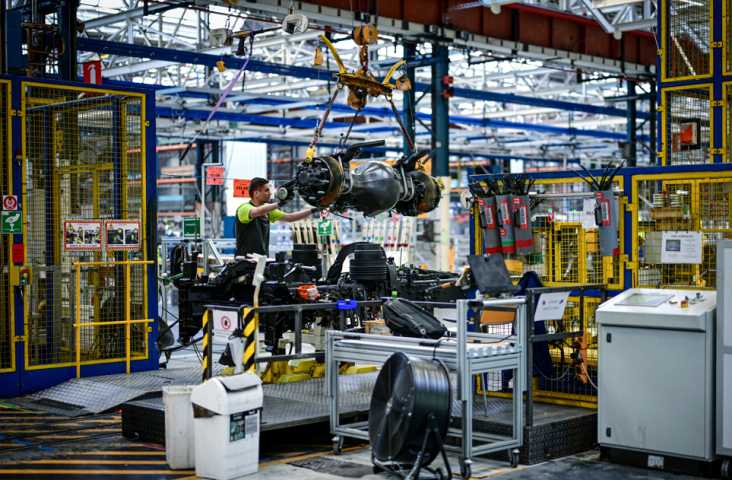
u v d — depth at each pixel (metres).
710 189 5.88
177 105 20.09
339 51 18.45
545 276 6.41
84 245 7.74
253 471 4.95
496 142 28.83
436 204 7.02
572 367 5.87
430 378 4.59
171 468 5.07
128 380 7.56
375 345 5.23
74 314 8.07
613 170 5.98
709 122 8.80
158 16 15.90
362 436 5.25
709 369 4.82
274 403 5.92
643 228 6.08
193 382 7.50
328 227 14.12
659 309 5.00
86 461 5.27
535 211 6.54
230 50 16.34
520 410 5.10
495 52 16.75
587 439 5.56
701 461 4.84
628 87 21.52
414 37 15.55
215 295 7.69
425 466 4.68
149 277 8.30
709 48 8.77
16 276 7.50
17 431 6.14
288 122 23.19
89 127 8.22
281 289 7.41
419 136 27.20
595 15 15.12
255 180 7.67
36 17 10.86
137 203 8.33
